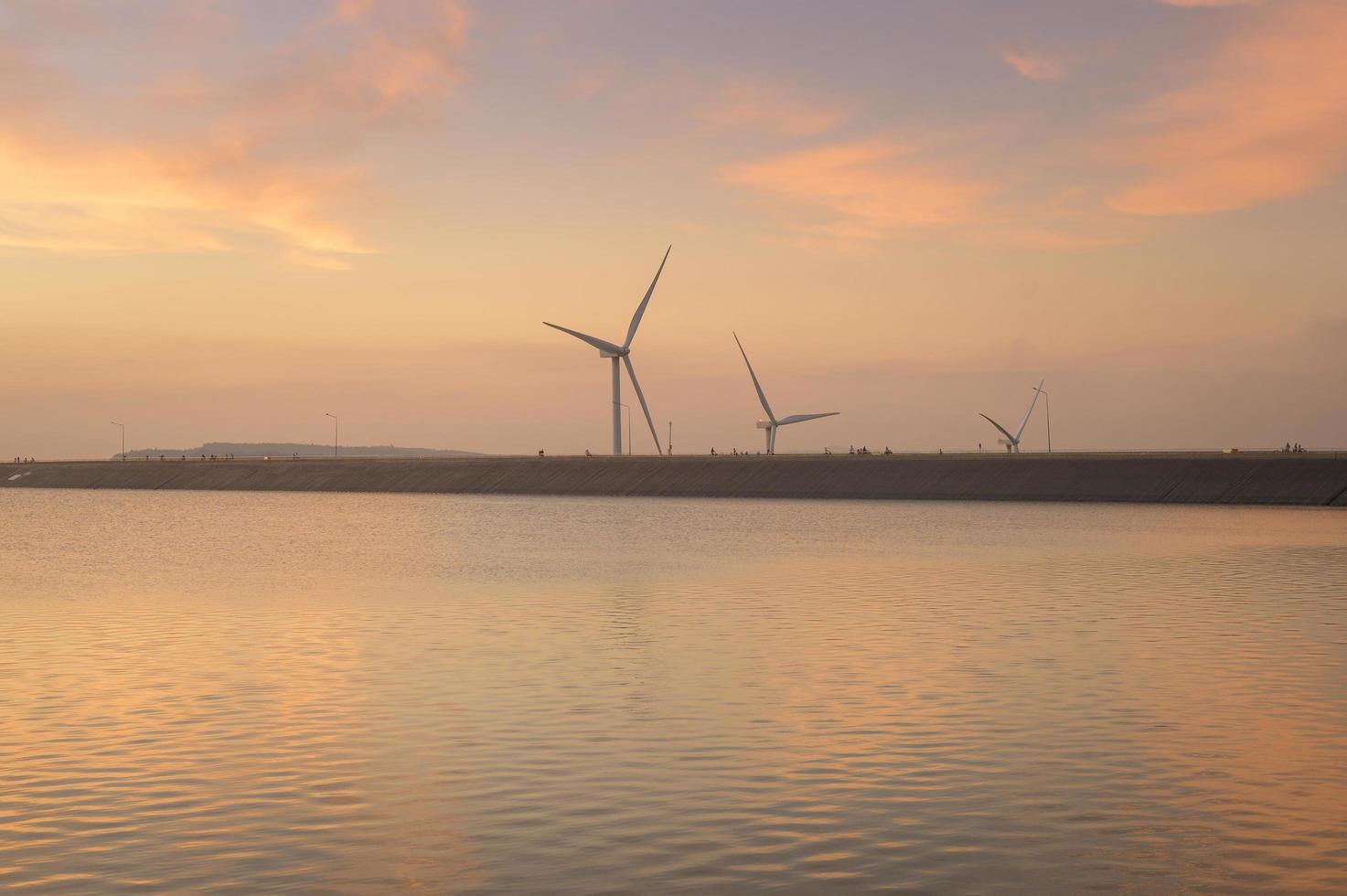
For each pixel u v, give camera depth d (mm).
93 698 32281
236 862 18891
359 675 35781
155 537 110125
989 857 18891
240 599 57969
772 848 19375
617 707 30641
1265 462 156875
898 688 32938
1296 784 22906
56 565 79438
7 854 19328
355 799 22328
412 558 83562
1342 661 37281
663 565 75562
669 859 18844
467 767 24625
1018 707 30344
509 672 36062
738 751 25859
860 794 22422
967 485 178250
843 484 189375
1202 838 19734
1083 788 22719
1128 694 31969
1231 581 62969
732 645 41469
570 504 175750
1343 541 92250
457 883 17906
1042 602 54344
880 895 17344
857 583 63125
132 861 18938
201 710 30516
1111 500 163375
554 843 19688
